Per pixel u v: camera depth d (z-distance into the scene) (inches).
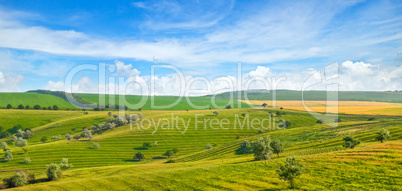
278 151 2918.3
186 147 5964.6
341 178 1646.2
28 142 6584.6
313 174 1795.0
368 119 6259.8
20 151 5580.7
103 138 6466.5
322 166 1927.9
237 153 4247.0
